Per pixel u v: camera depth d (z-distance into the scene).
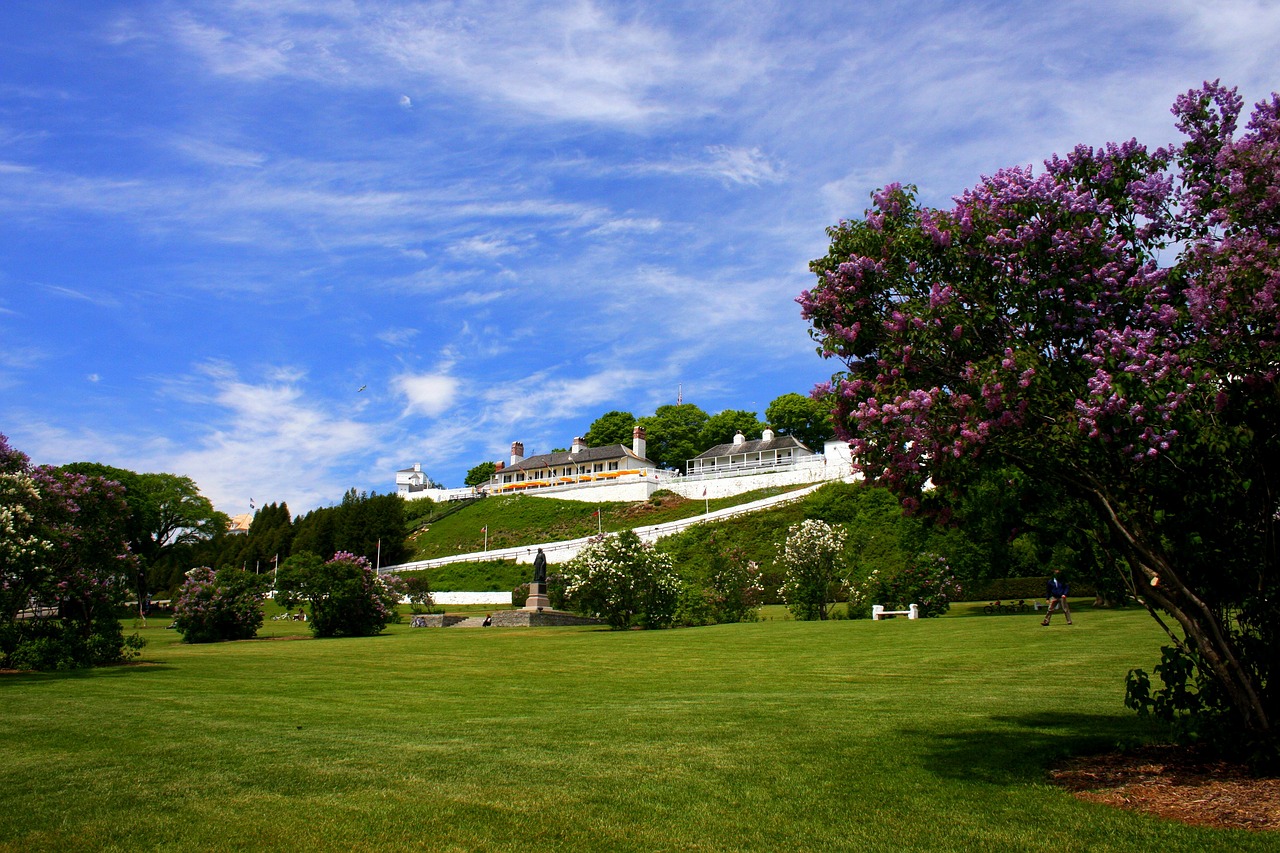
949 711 11.20
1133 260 8.30
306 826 6.55
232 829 6.49
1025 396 7.40
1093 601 36.28
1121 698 11.86
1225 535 7.82
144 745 9.70
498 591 64.44
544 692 14.64
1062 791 7.11
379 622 37.59
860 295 8.40
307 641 33.03
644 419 127.38
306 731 10.61
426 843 6.16
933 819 6.46
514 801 7.20
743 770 8.14
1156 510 8.29
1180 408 7.34
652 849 5.98
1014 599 41.31
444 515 101.94
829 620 33.59
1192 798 6.73
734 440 114.75
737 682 15.37
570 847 6.04
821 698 12.78
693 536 64.31
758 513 65.25
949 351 8.14
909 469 7.96
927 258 8.47
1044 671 15.02
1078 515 8.67
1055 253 7.95
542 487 106.56
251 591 36.06
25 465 23.44
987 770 7.88
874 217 8.66
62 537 22.17
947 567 36.66
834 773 7.93
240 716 11.99
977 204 8.21
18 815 6.89
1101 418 7.23
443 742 9.77
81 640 21.53
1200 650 7.54
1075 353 8.18
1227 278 7.03
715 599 38.41
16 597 21.36
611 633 31.52
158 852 6.00
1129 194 8.36
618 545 35.97
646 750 9.15
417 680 16.97
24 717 11.96
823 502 61.03
